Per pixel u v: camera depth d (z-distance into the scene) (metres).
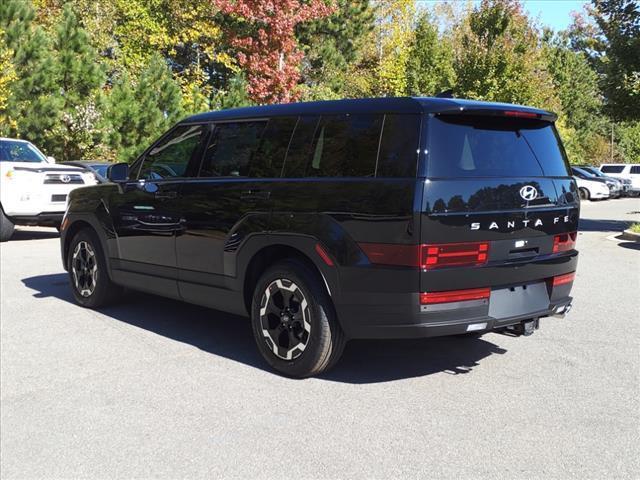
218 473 3.33
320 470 3.34
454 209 4.10
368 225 4.19
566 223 4.84
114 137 18.91
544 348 5.57
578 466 3.38
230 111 5.50
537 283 4.70
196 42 30.38
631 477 3.26
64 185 12.34
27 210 11.99
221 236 5.12
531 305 4.63
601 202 31.11
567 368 5.02
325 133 4.67
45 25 26.25
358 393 4.44
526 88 26.92
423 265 4.02
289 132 4.91
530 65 27.42
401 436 3.74
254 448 3.60
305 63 32.84
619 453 3.54
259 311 4.86
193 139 5.71
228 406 4.20
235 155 5.28
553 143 4.93
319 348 4.50
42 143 18.61
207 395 4.40
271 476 3.29
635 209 25.42
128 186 6.18
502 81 26.84
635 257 11.41
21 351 5.41
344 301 4.32
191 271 5.49
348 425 3.90
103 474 3.34
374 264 4.16
